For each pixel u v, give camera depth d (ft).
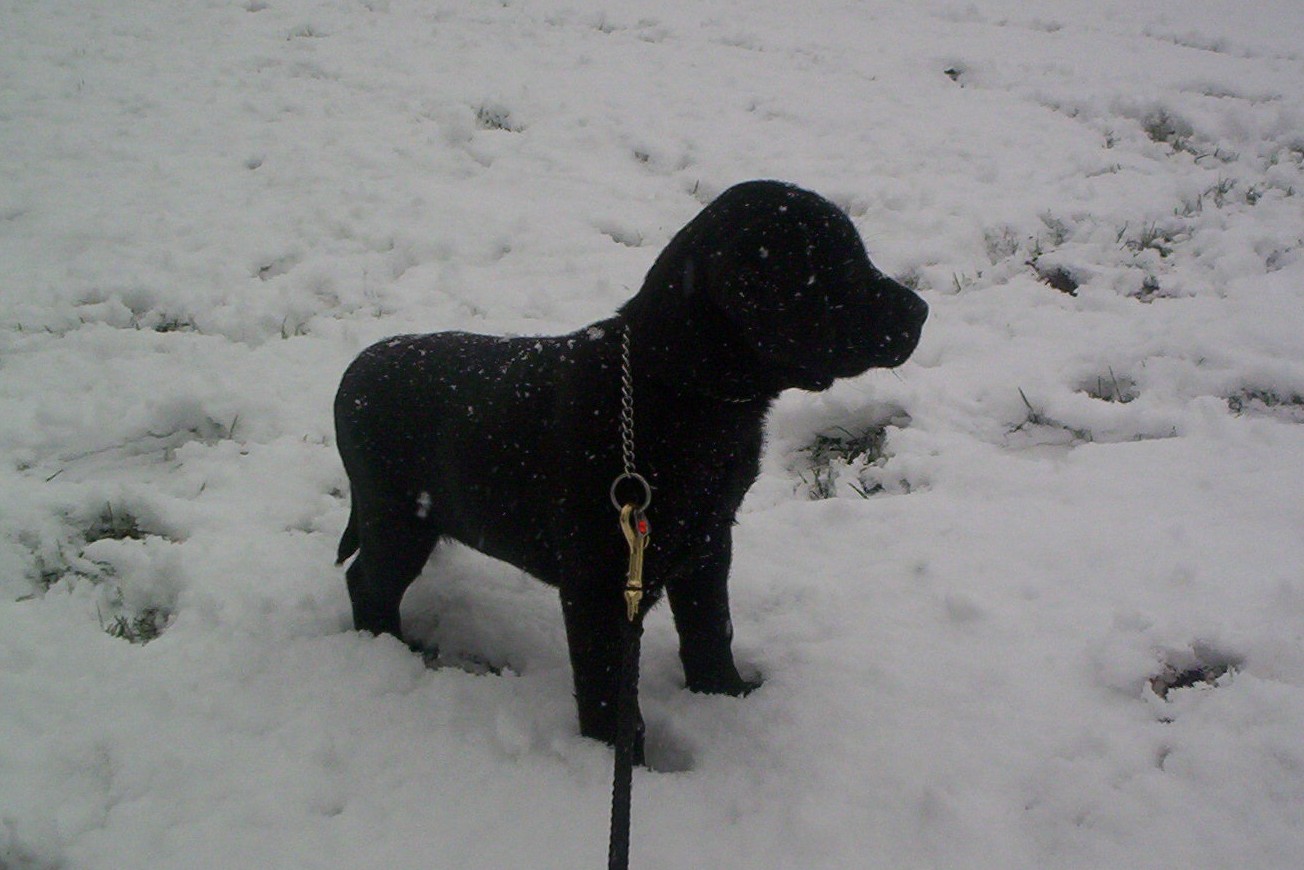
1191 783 7.68
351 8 35.96
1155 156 24.61
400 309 17.70
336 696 9.39
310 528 12.50
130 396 14.98
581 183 22.91
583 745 8.70
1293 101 29.12
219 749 8.77
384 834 7.94
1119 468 12.33
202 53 30.22
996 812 7.73
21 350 16.12
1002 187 22.26
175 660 9.89
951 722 8.70
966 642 9.64
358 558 10.42
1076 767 7.98
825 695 9.20
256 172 22.98
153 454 14.16
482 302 17.88
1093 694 8.79
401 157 23.88
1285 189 22.03
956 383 14.82
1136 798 7.64
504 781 8.40
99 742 8.83
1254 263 18.07
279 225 20.63
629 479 8.04
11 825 7.92
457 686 9.53
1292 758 7.62
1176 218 20.20
